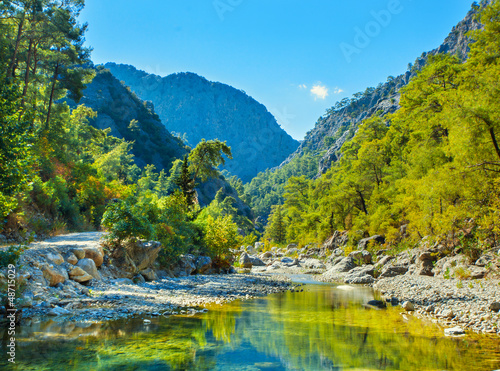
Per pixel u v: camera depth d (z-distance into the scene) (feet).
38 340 20.47
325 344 23.29
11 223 49.19
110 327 24.36
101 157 253.85
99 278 42.70
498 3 88.58
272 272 108.06
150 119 613.11
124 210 52.75
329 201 179.73
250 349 21.63
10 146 31.09
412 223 91.40
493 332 27.43
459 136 58.44
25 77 101.76
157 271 60.39
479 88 66.90
